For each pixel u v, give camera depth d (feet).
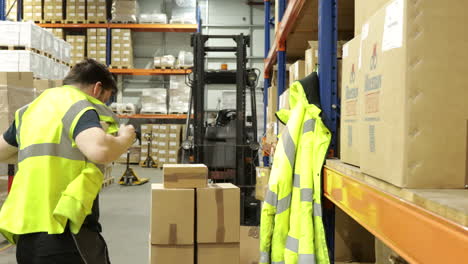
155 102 41.50
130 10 41.86
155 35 46.09
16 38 18.71
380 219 3.69
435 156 3.29
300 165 6.58
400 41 3.41
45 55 21.29
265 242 6.79
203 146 16.52
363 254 7.43
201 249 9.57
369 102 4.22
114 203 21.99
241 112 16.57
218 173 16.47
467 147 3.28
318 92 7.39
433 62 3.28
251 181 16.80
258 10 45.55
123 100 45.78
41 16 41.34
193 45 16.81
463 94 3.28
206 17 45.42
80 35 44.75
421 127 3.30
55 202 5.15
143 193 25.25
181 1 42.39
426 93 3.28
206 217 9.55
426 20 3.27
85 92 5.87
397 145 3.46
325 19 7.40
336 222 7.37
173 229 9.36
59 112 5.27
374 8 4.53
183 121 45.27
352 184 4.67
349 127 5.35
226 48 16.71
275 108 16.15
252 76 17.29
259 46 45.37
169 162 39.96
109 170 29.25
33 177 5.16
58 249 5.10
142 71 42.06
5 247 13.52
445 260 2.51
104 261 5.71
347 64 5.42
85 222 5.42
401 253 3.19
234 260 9.69
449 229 2.46
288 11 11.30
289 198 6.61
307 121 6.68
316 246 6.27
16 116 5.71
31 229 5.06
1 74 14.15
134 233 15.96
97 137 4.87
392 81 3.58
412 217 2.99
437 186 3.29
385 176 3.71
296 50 16.29
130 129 5.56
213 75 17.66
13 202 5.25
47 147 5.19
